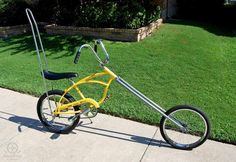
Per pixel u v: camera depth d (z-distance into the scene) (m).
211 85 5.47
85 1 9.24
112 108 4.57
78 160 3.45
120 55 6.99
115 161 3.43
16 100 5.02
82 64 6.58
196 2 12.74
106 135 3.93
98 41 3.52
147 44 7.70
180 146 3.64
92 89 5.29
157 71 6.10
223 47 7.88
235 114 4.44
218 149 3.64
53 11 9.90
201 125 4.03
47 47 7.91
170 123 4.04
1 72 6.32
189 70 6.16
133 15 8.14
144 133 3.99
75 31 8.73
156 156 3.51
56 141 3.81
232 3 15.73
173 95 5.09
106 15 8.35
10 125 4.21
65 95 3.86
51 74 3.77
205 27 10.21
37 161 3.44
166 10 12.11
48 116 4.20
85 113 3.83
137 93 3.63
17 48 8.06
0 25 9.89
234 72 6.09
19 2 10.26
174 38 8.27
